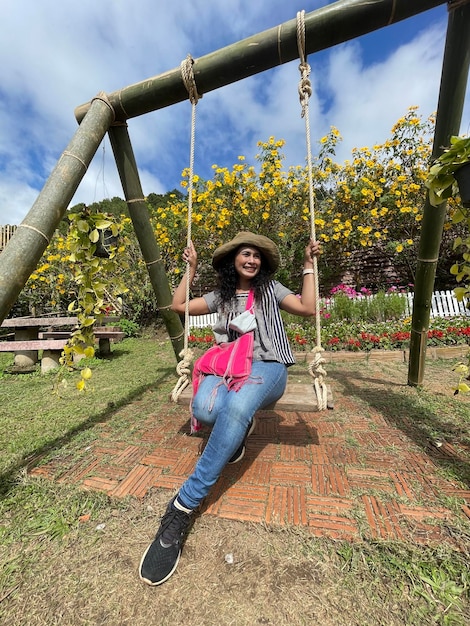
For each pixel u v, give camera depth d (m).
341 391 3.73
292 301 2.04
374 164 7.99
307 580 1.38
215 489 1.99
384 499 1.84
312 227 2.07
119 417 3.19
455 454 2.27
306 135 2.22
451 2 2.26
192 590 1.36
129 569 1.47
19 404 3.70
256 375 1.75
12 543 1.64
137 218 3.10
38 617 1.28
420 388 3.64
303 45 2.18
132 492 2.00
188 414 3.23
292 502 1.85
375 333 5.93
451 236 7.91
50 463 2.37
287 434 2.69
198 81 2.41
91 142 2.32
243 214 7.21
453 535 1.57
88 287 2.52
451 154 1.47
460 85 2.45
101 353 6.63
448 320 6.58
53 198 2.03
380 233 7.89
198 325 8.51
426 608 1.25
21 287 1.90
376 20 2.08
